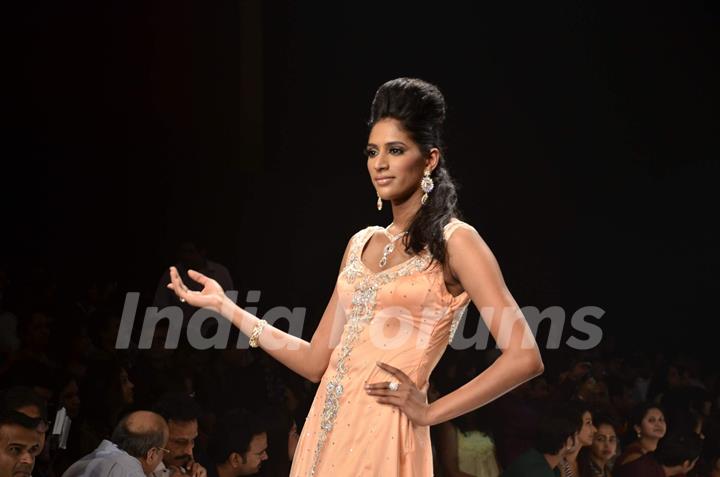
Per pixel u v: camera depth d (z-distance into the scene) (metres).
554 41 26.31
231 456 9.02
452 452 10.41
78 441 9.56
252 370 12.25
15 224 20.88
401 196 4.84
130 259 22.06
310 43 25.78
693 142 25.88
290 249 24.31
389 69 26.02
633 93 26.25
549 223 26.06
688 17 25.89
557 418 9.49
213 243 23.45
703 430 12.46
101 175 22.39
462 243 4.68
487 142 26.12
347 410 4.70
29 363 9.91
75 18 22.45
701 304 25.12
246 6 24.44
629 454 10.80
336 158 25.64
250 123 24.61
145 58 23.42
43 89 21.97
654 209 25.95
